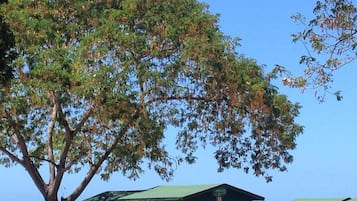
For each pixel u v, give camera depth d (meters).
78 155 29.73
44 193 29.06
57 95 24.92
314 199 34.56
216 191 33.09
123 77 24.47
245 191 34.72
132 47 25.00
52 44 25.69
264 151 29.78
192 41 25.39
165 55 25.72
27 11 25.70
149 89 25.39
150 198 32.59
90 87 23.95
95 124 28.00
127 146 28.05
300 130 29.28
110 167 30.77
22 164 28.95
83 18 27.20
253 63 27.36
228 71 26.20
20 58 23.86
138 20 26.19
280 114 28.45
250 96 26.69
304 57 14.91
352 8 14.63
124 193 35.19
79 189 29.14
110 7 27.42
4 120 27.16
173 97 26.53
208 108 28.17
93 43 24.88
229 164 29.98
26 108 25.81
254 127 28.55
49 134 29.88
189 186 34.28
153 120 27.23
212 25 26.92
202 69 25.81
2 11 24.62
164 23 26.00
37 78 24.12
